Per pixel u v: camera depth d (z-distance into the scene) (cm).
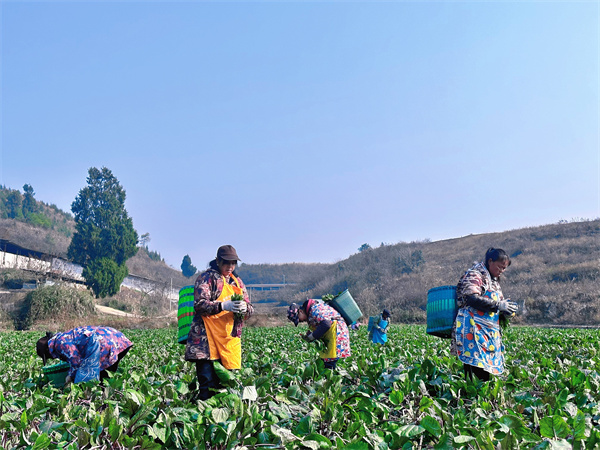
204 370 541
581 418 360
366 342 1438
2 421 414
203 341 534
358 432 379
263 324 3703
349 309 693
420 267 7300
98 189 7375
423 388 520
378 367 674
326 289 8069
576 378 538
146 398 486
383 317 1357
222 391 474
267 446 362
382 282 7044
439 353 929
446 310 583
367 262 8288
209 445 379
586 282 4991
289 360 917
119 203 7356
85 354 608
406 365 774
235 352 543
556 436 347
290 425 421
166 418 405
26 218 11944
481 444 336
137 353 1163
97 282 6341
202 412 444
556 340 1134
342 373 639
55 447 384
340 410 439
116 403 486
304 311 697
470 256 7300
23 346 1609
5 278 5603
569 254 6128
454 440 337
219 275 550
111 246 7000
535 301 4616
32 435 391
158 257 14388
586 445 336
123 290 7150
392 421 434
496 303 552
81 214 7244
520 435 367
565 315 4334
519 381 594
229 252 544
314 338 679
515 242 7169
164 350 1252
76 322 3797
